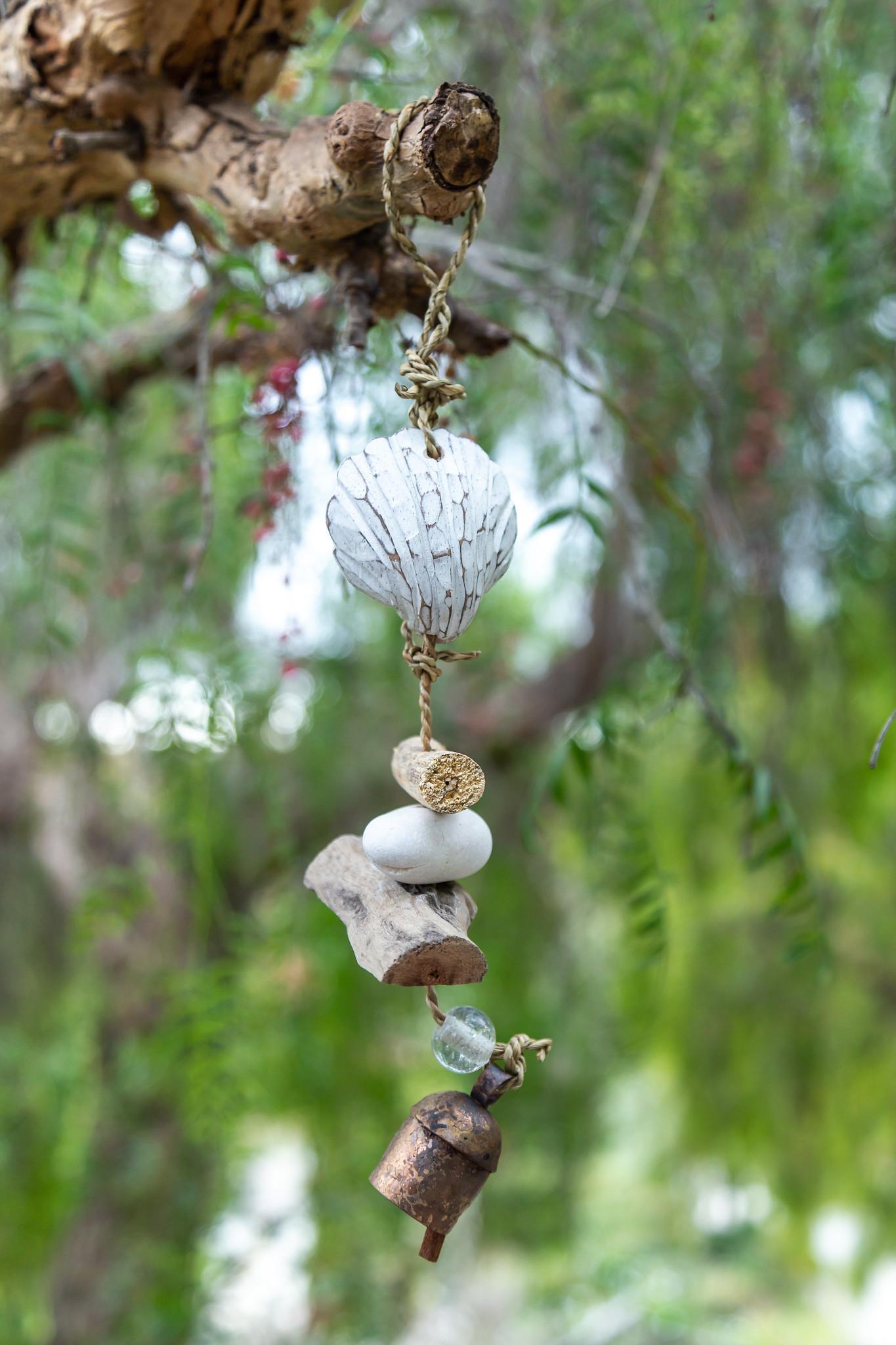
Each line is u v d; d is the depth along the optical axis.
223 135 1.13
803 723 2.73
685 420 2.01
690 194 1.60
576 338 1.46
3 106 1.19
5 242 1.37
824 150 1.58
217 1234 2.83
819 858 3.13
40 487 2.06
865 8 1.66
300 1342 2.90
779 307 1.97
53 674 2.33
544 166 1.78
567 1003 3.19
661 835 3.22
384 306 1.13
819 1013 3.31
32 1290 3.05
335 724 2.54
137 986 2.64
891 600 2.48
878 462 2.24
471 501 0.96
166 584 1.91
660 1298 3.98
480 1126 0.97
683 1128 3.61
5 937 2.92
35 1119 2.92
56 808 2.88
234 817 2.57
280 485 1.33
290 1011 2.41
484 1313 3.88
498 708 2.94
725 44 1.45
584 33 1.62
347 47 1.48
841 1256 4.22
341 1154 2.87
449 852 0.97
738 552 2.05
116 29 1.12
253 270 1.26
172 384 1.78
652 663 2.28
